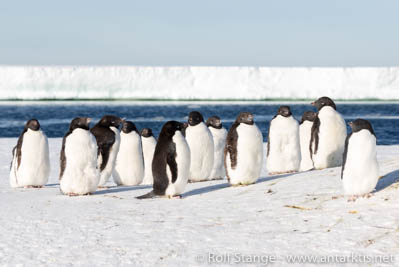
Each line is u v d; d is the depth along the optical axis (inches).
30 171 1475.1
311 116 1696.6
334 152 1445.6
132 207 1047.0
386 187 971.9
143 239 784.9
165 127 1159.6
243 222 871.1
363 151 917.2
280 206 964.6
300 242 744.3
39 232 839.1
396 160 1233.4
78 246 754.8
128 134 1552.7
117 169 1557.6
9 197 1241.4
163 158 1154.7
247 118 1256.2
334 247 716.7
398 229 769.6
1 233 834.8
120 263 676.1
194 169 1464.1
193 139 1450.5
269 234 789.9
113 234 818.2
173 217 932.0
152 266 663.1
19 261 689.6
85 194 1241.4
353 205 904.9
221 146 1587.1
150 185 1531.7
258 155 1252.5
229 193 1172.5
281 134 1471.5
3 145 2982.3
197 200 1120.2
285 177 1268.5
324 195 1001.5
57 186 1577.3
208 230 828.0
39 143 1482.5
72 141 1213.7
